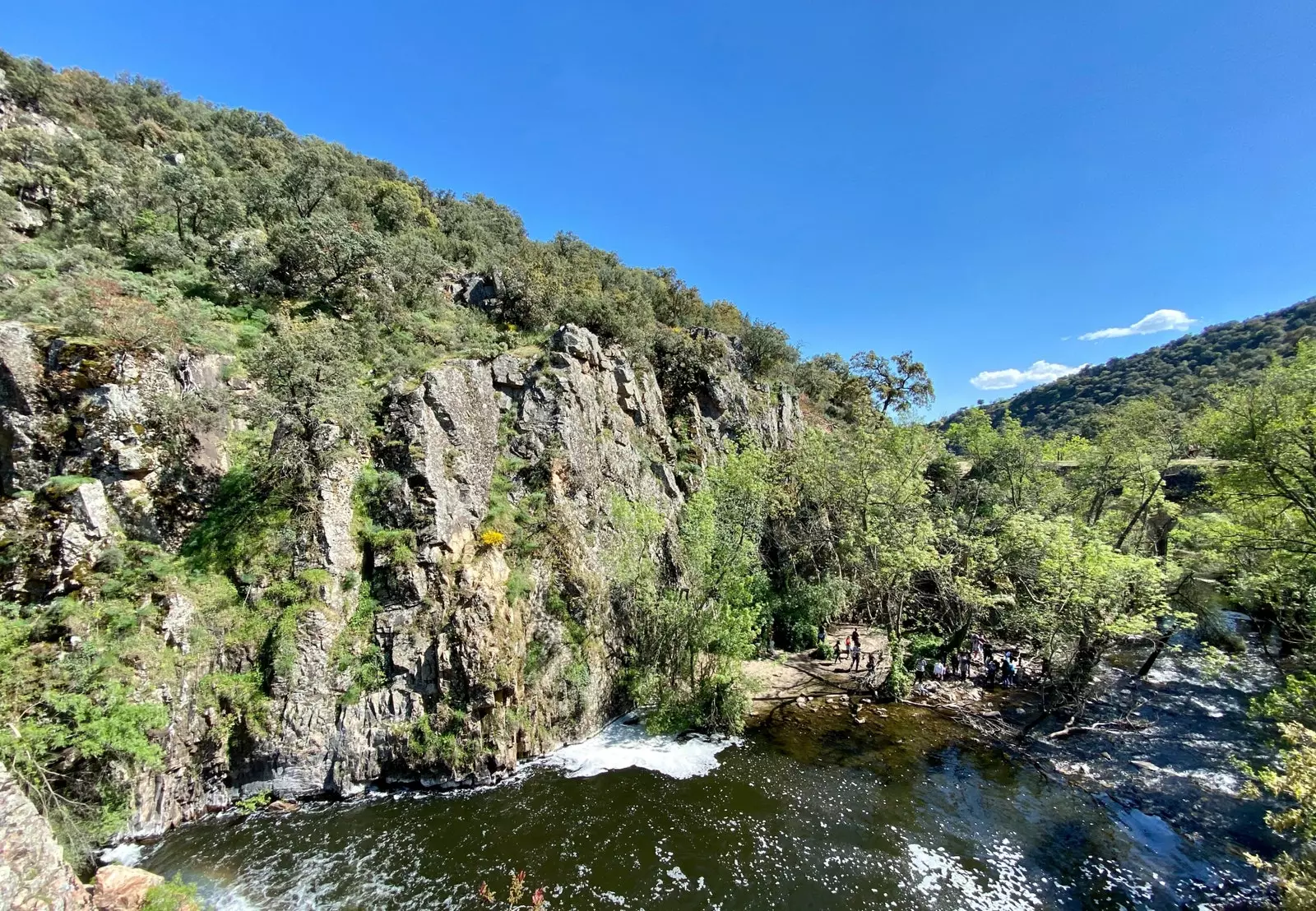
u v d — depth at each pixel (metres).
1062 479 57.22
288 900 15.36
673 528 36.69
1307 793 13.58
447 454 26.27
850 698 30.42
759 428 51.81
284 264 37.25
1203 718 27.52
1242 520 31.95
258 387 25.36
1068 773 23.11
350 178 59.94
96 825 16.06
